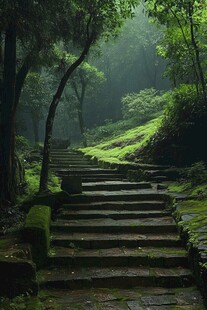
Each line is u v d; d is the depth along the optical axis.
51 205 7.89
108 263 5.79
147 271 5.50
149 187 9.67
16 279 4.73
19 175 9.59
